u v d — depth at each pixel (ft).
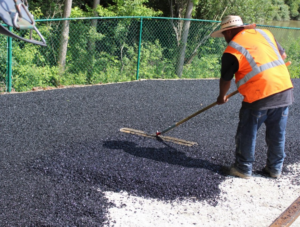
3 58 24.57
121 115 19.03
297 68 38.19
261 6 45.73
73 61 31.78
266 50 11.60
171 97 23.61
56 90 23.26
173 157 14.10
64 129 16.47
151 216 10.50
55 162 13.01
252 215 10.82
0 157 13.23
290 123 19.83
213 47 38.19
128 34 34.81
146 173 12.62
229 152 14.92
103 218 10.16
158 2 44.88
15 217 9.84
